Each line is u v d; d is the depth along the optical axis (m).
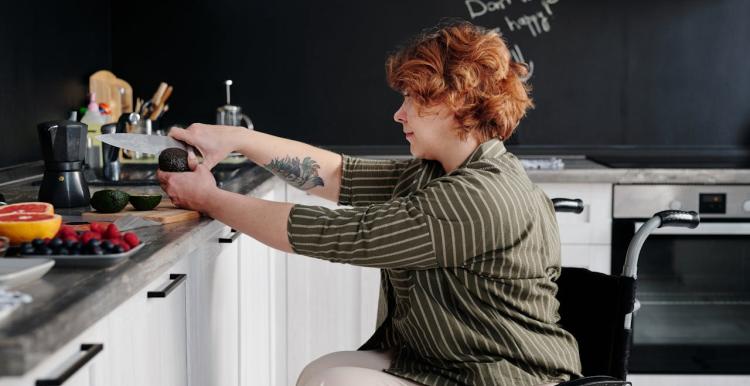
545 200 1.72
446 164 1.74
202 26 3.71
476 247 1.52
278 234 1.57
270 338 2.92
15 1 2.66
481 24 3.74
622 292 1.73
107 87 3.45
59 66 3.08
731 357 3.23
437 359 1.60
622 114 3.79
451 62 1.64
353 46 3.74
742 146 3.80
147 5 3.69
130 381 1.44
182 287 1.78
